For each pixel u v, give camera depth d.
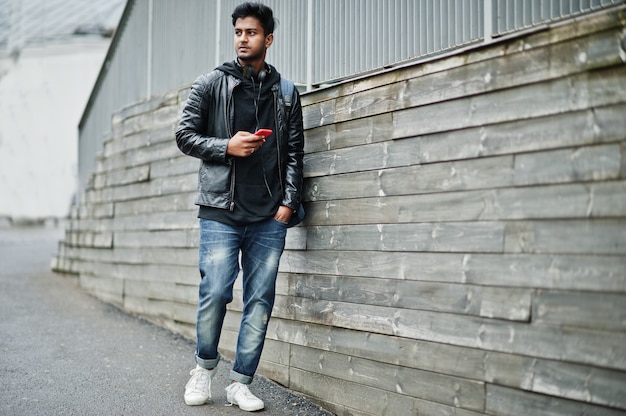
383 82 3.21
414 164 3.02
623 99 2.26
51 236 14.59
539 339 2.47
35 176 17.06
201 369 3.47
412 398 2.98
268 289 3.42
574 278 2.37
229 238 3.33
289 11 4.13
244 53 3.30
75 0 18.39
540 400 2.46
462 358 2.75
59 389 3.72
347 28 3.64
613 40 2.29
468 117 2.78
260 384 3.88
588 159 2.35
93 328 5.30
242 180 3.33
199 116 3.37
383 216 3.18
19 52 17.11
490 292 2.65
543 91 2.49
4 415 3.27
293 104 3.48
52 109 17.00
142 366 4.23
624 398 2.21
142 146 5.91
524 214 2.54
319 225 3.60
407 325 3.02
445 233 2.85
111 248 6.43
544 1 2.65
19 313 5.74
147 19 6.20
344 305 3.39
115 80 6.91
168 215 5.39
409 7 3.27
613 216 2.27
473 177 2.75
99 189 6.84
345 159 3.43
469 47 2.75
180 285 5.18
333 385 3.44
